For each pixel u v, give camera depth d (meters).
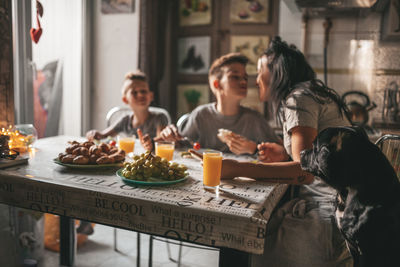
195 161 1.56
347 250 1.21
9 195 1.19
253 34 3.14
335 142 0.91
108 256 2.00
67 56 2.83
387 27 2.51
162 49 3.26
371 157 0.88
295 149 1.19
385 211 0.83
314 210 1.33
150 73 3.00
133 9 3.09
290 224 1.27
